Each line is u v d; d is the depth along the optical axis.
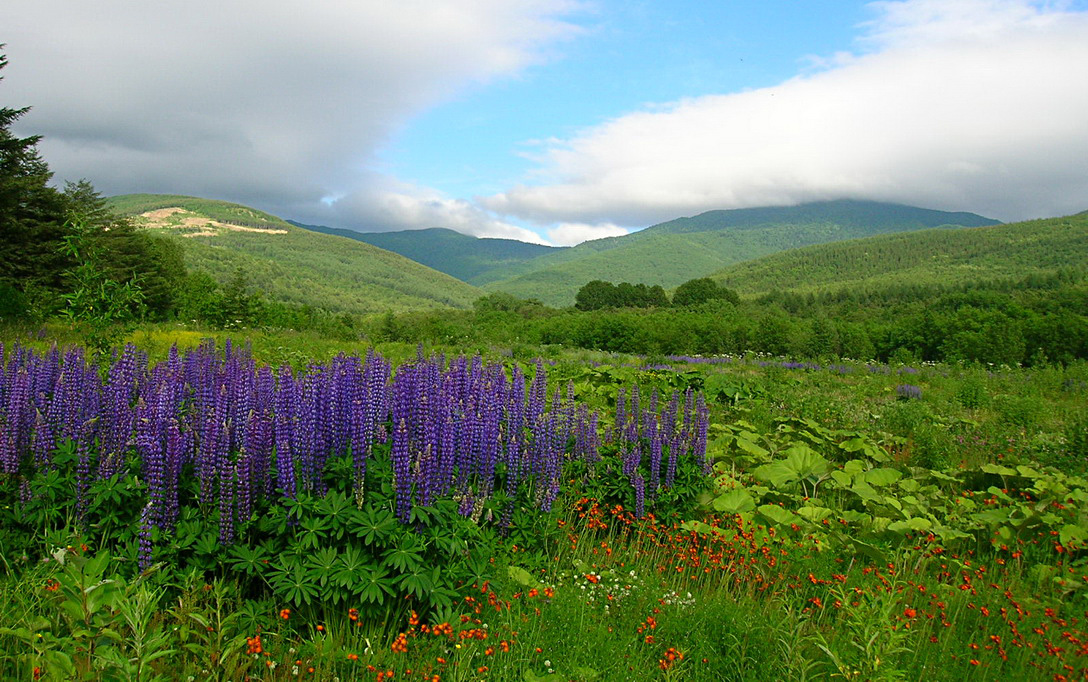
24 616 3.80
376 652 4.09
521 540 5.88
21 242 35.16
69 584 3.25
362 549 4.54
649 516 6.71
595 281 111.06
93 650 3.16
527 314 104.94
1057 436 12.84
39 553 4.64
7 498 4.95
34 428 5.42
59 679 3.00
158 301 53.34
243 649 3.92
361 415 5.13
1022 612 5.70
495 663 4.26
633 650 4.62
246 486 4.53
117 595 3.33
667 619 5.00
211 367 7.40
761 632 4.81
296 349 17.80
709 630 4.99
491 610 4.77
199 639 3.93
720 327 44.34
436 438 5.18
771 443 10.82
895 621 5.02
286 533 4.63
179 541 4.44
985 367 32.28
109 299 11.16
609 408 13.74
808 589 5.90
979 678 4.81
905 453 11.61
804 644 4.71
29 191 34.84
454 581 4.79
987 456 11.62
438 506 4.79
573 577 5.71
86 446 5.01
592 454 7.29
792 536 6.81
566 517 6.62
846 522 7.48
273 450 4.94
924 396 20.06
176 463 4.51
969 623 5.68
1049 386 24.00
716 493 7.79
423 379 5.87
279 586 4.24
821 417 14.33
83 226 11.12
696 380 15.86
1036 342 35.94
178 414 6.07
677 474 7.25
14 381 5.64
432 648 4.25
